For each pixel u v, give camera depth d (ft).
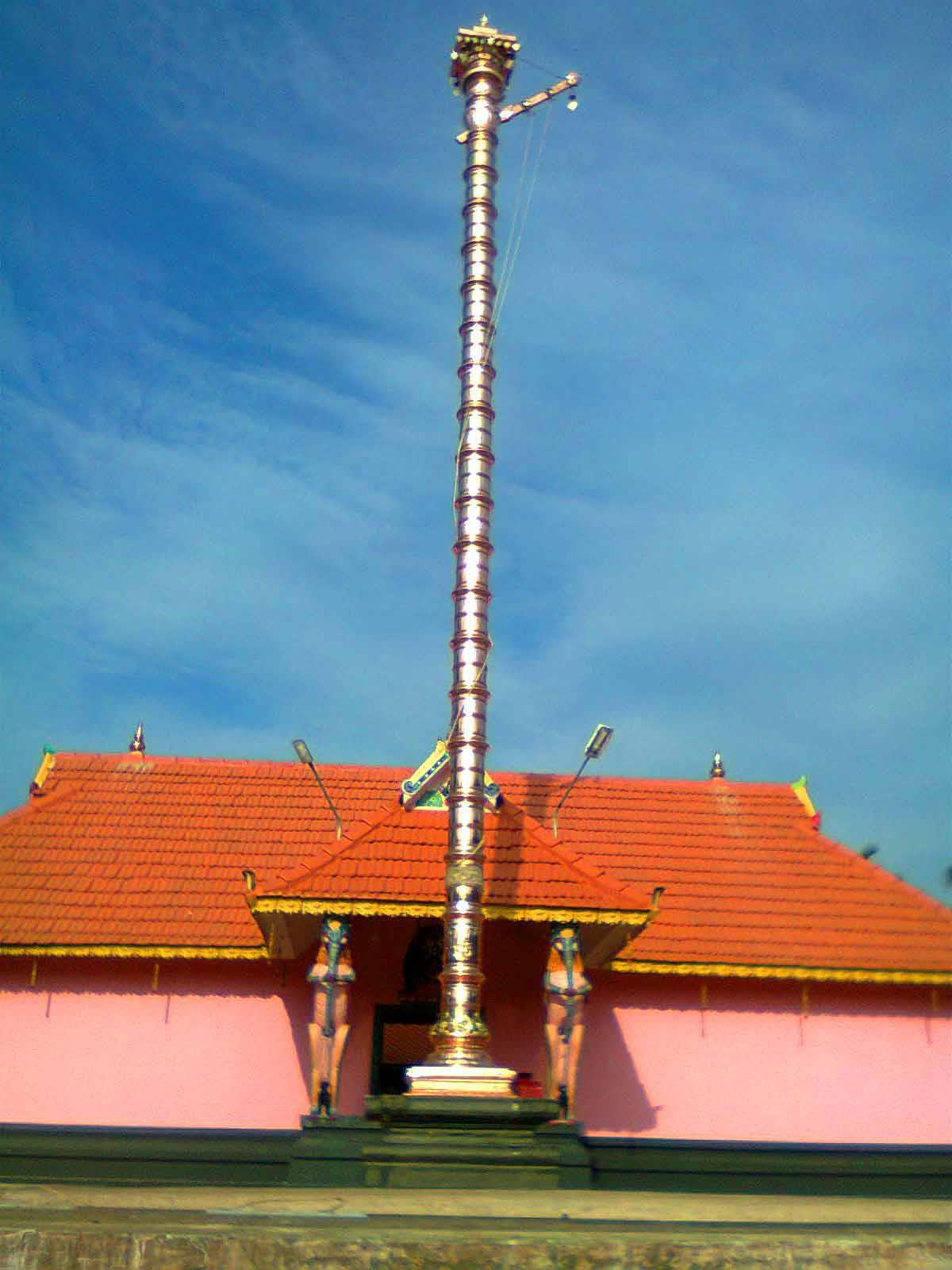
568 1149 56.24
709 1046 75.61
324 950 62.64
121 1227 33.94
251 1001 74.54
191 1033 73.82
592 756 71.26
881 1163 63.41
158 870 78.43
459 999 59.67
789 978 74.90
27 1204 39.75
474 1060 58.44
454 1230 35.60
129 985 74.43
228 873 78.48
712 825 86.58
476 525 66.90
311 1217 37.73
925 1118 75.41
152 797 84.79
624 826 85.46
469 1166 55.11
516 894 63.82
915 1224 39.88
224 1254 32.83
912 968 75.41
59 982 74.28
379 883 63.87
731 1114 74.49
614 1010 75.87
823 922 78.48
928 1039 76.79
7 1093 72.23
